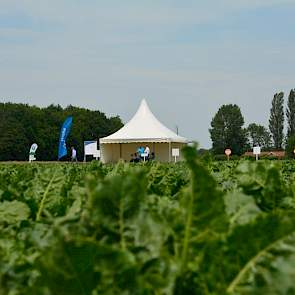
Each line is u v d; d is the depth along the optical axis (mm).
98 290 3004
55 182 9211
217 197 3271
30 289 3014
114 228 3613
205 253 3270
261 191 6809
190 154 3195
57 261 2977
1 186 11367
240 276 3207
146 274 3215
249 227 3195
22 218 7578
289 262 3016
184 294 3197
